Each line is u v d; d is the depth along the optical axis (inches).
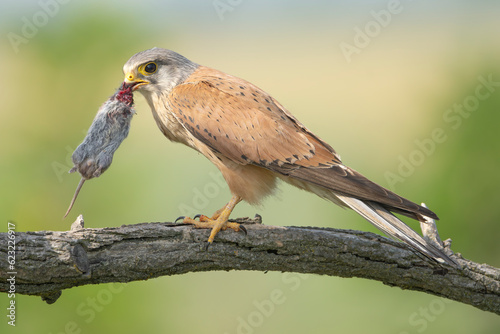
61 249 278.5
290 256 319.3
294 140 352.2
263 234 317.1
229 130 354.9
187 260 308.5
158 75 376.8
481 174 383.9
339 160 354.0
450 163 387.9
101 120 346.0
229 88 370.0
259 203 362.9
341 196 331.0
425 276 323.6
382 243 323.9
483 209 382.3
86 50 438.0
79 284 292.8
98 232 296.2
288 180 359.9
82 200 406.9
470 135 389.7
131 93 371.6
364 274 326.3
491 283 322.3
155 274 306.0
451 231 382.3
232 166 359.9
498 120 390.0
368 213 319.3
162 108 382.6
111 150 346.0
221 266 316.8
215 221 323.9
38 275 275.9
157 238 306.7
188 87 371.9
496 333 405.4
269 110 361.7
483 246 383.9
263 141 350.9
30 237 278.2
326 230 328.5
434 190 389.1
